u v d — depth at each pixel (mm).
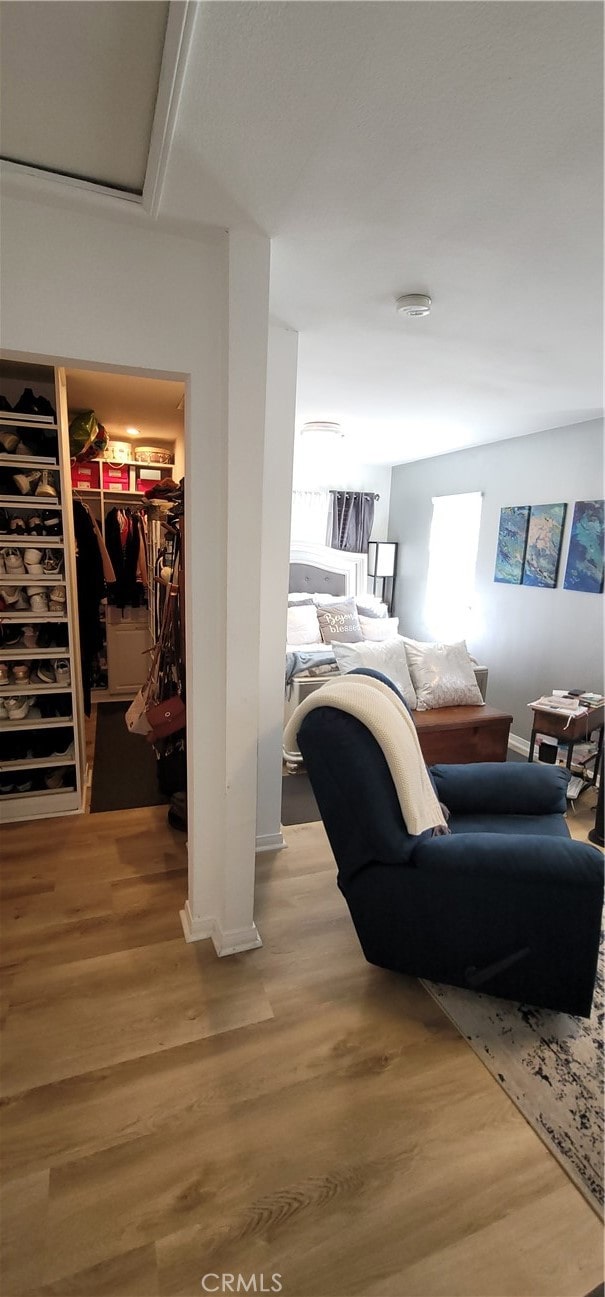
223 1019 1674
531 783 2219
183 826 2654
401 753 1669
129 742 3773
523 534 3980
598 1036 1682
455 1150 1350
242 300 1525
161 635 2697
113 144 1220
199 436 1655
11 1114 1385
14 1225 1171
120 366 1548
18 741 2766
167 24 897
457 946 1677
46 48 964
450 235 1496
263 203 1358
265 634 2430
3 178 1300
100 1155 1305
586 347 2318
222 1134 1361
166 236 1523
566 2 817
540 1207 1244
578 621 3582
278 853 2613
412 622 5512
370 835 1643
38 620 2596
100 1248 1141
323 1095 1466
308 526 5434
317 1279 1108
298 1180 1273
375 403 3322
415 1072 1540
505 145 1133
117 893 2211
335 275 1737
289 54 927
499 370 2641
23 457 2469
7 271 1409
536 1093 1495
